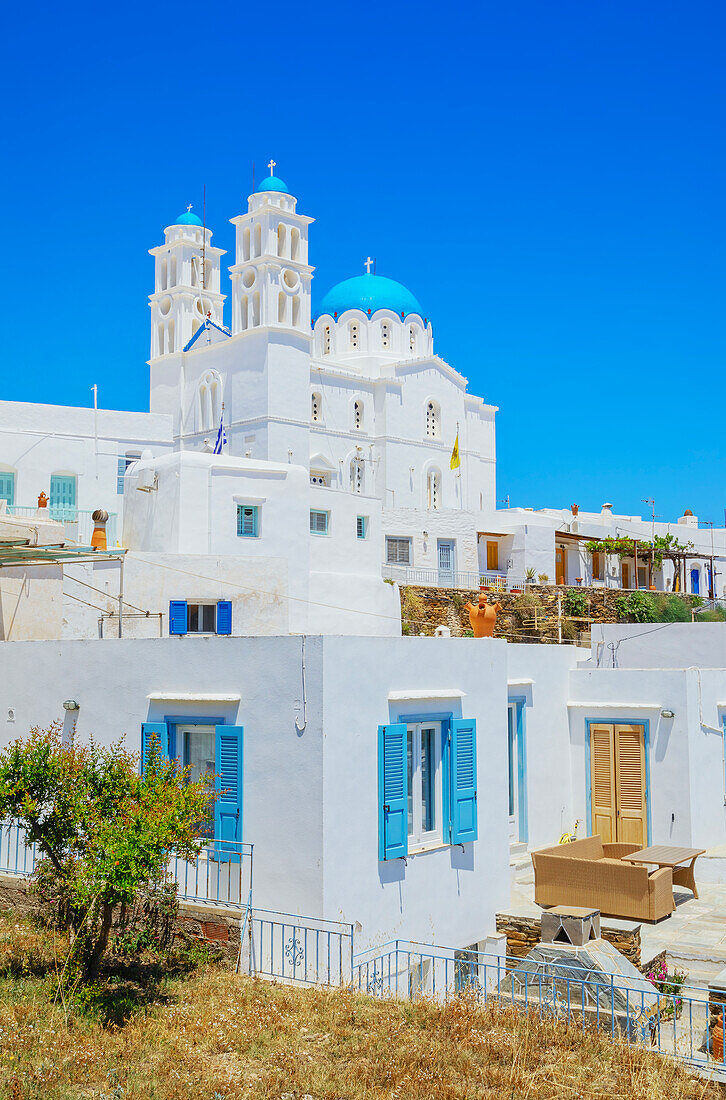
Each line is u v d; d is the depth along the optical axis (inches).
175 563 982.4
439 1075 409.4
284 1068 412.8
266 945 532.7
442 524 2032.5
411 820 598.2
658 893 631.8
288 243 2094.0
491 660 665.0
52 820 495.5
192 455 1250.0
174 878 579.2
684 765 787.4
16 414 1824.6
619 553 2410.2
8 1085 386.9
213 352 2140.7
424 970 580.1
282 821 536.1
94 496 1868.8
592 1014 475.8
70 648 652.7
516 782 775.7
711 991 463.5
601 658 1045.2
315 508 1552.7
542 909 648.4
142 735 601.0
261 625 1021.2
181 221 2351.1
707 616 2102.6
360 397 2282.2
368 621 1526.8
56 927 571.5
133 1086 396.2
